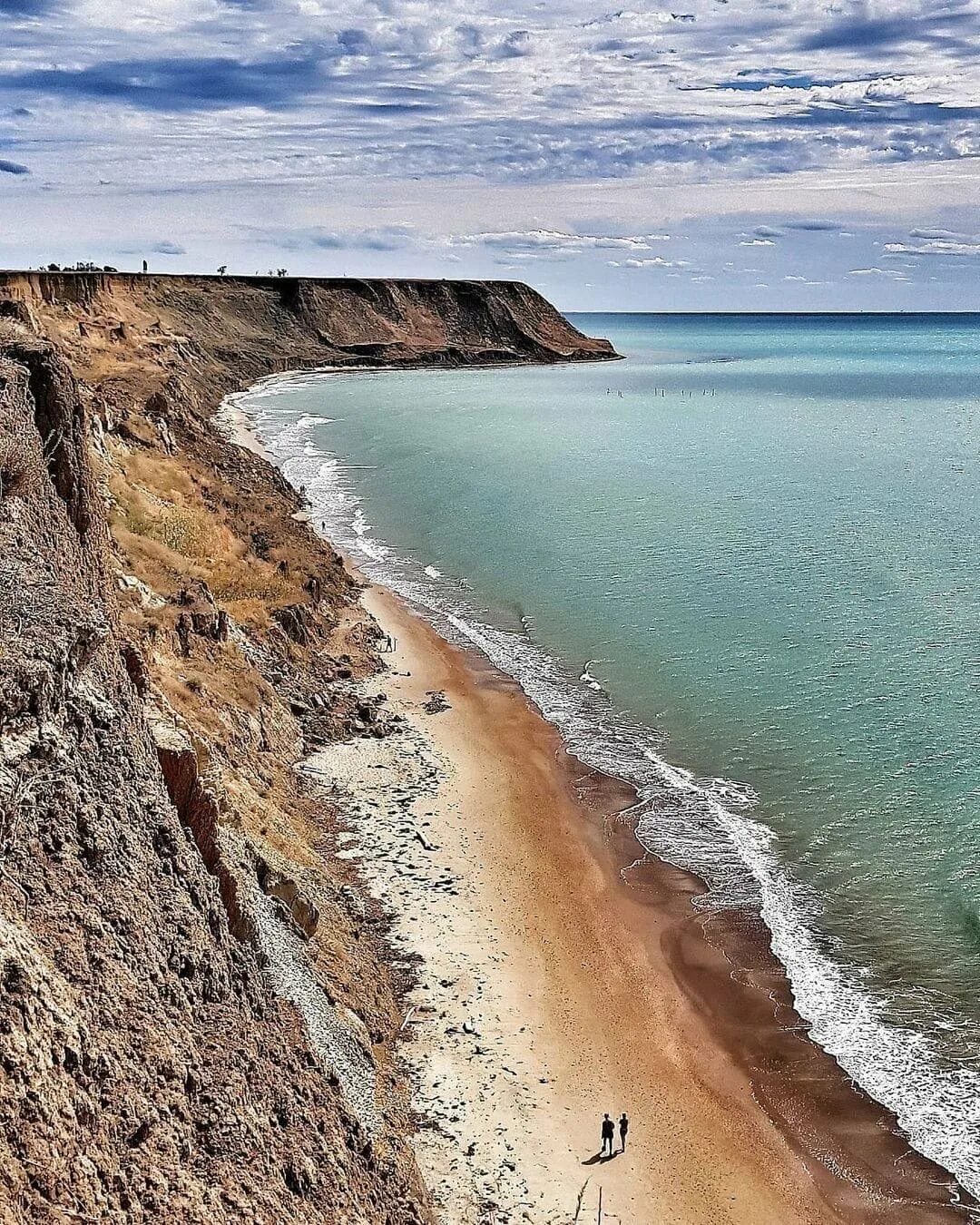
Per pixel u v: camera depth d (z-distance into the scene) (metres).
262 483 98.81
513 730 56.56
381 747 53.50
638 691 61.53
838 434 167.50
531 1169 29.23
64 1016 17.55
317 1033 27.33
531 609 75.75
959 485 120.88
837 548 90.38
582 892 42.69
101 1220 15.63
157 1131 18.22
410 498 112.06
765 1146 31.03
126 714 25.47
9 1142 15.17
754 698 59.78
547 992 36.72
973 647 66.00
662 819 48.12
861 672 62.56
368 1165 24.28
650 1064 33.91
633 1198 28.78
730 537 94.56
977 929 40.25
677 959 39.00
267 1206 18.92
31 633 22.84
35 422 35.38
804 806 48.91
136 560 55.78
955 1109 32.50
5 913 18.20
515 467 131.38
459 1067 32.62
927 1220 28.72
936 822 46.91
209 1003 22.67
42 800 20.77
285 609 63.56
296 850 40.16
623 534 96.19
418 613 74.62
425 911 40.25
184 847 25.25
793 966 38.75
